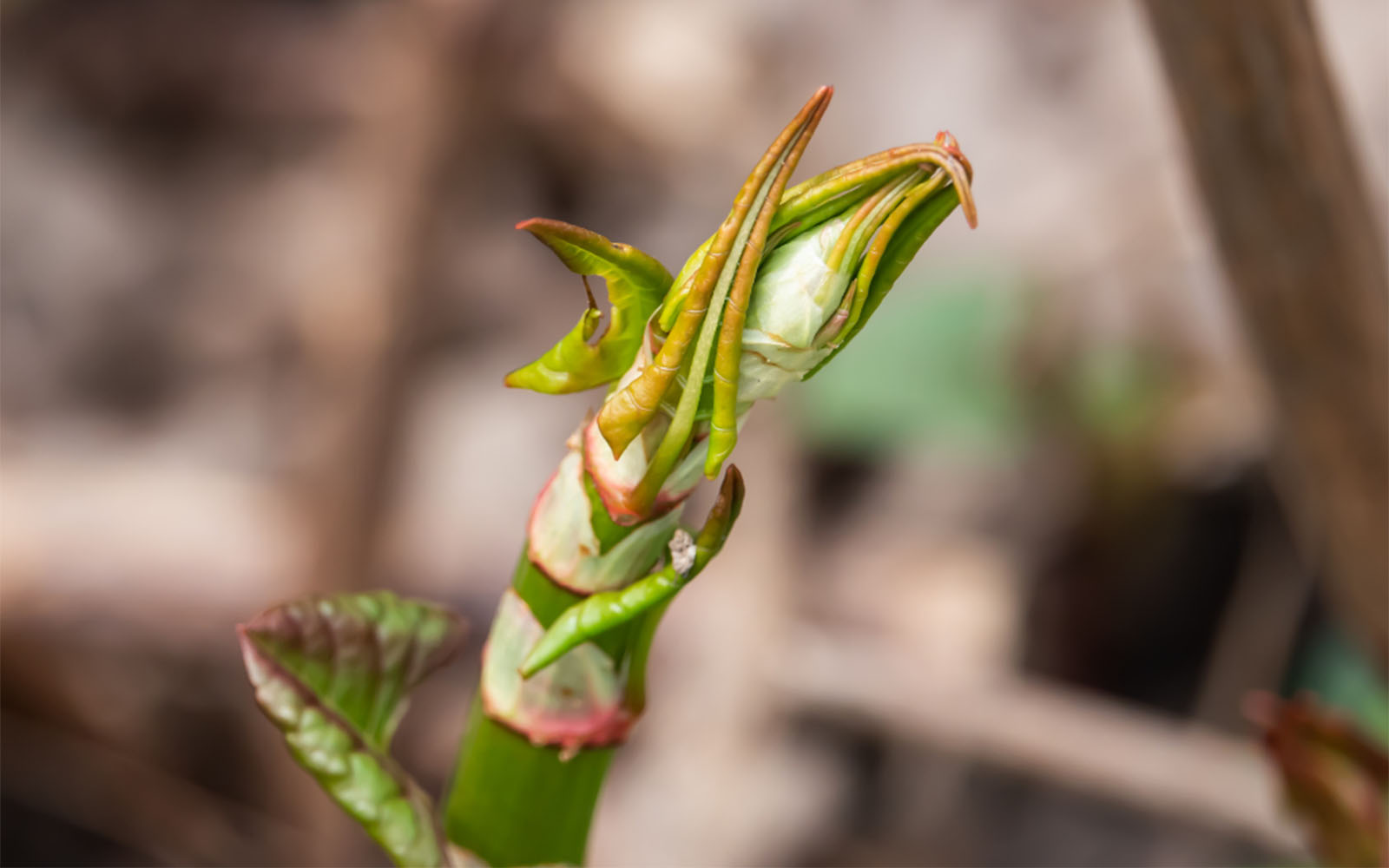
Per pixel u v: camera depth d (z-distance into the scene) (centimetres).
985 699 91
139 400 134
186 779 107
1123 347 109
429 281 83
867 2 131
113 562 110
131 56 150
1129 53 123
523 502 117
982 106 125
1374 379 42
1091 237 113
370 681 35
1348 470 43
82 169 145
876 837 104
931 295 108
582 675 35
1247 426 105
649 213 128
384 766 35
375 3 154
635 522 33
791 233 32
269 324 134
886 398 103
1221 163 40
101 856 106
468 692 111
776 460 97
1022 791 107
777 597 95
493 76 79
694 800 97
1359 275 41
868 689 93
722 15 129
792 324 32
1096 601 111
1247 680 104
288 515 92
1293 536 103
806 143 32
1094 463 108
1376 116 106
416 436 89
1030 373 106
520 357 126
